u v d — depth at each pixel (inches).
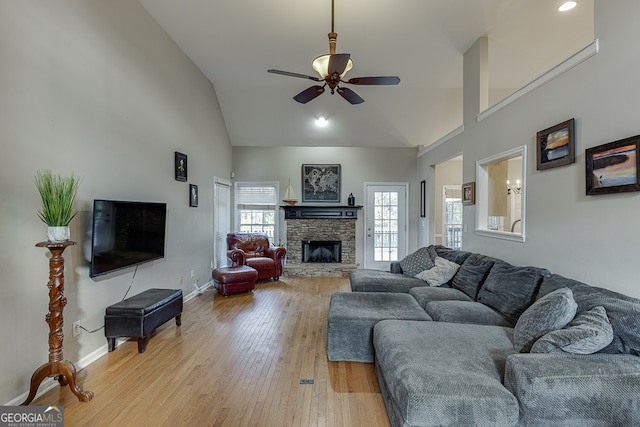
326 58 111.0
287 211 267.4
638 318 65.3
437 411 59.1
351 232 267.7
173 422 75.3
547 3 126.1
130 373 97.7
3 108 76.6
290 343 120.2
